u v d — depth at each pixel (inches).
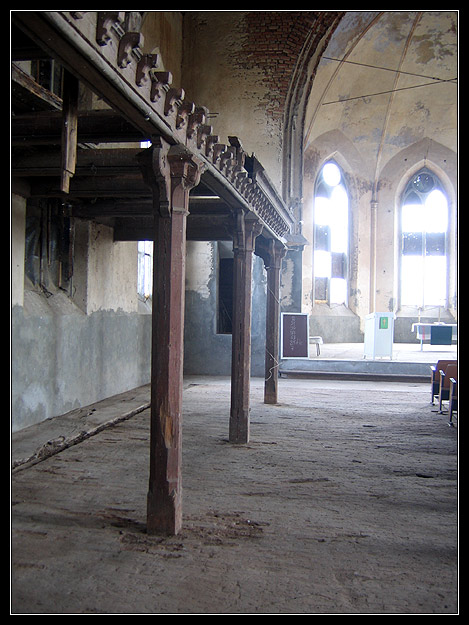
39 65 322.0
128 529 191.3
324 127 910.4
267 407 448.1
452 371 417.7
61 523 194.7
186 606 141.0
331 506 219.6
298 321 650.8
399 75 893.2
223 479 252.1
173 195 191.6
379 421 396.2
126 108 157.9
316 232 924.0
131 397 466.0
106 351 459.8
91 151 246.8
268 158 650.2
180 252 193.3
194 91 657.6
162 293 192.4
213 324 669.9
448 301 968.3
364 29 811.4
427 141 951.0
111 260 466.3
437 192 970.1
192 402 465.4
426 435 352.8
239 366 324.8
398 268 971.3
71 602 141.5
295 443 325.4
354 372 633.0
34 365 342.6
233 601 144.2
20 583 150.7
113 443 313.7
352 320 948.0
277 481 250.7
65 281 406.0
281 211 397.1
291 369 647.1
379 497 231.9
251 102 650.8
